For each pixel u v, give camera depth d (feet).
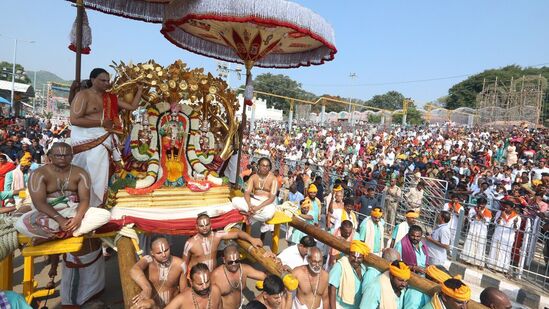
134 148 20.43
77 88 18.72
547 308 20.31
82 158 16.87
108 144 17.63
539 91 130.72
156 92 21.08
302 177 40.96
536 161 60.39
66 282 17.33
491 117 142.82
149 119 20.88
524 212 29.55
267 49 24.00
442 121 191.01
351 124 161.27
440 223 25.25
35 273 21.72
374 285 15.33
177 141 21.59
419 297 15.39
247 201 21.30
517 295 23.90
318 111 333.83
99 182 17.24
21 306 10.32
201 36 28.58
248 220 21.74
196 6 17.87
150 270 14.85
